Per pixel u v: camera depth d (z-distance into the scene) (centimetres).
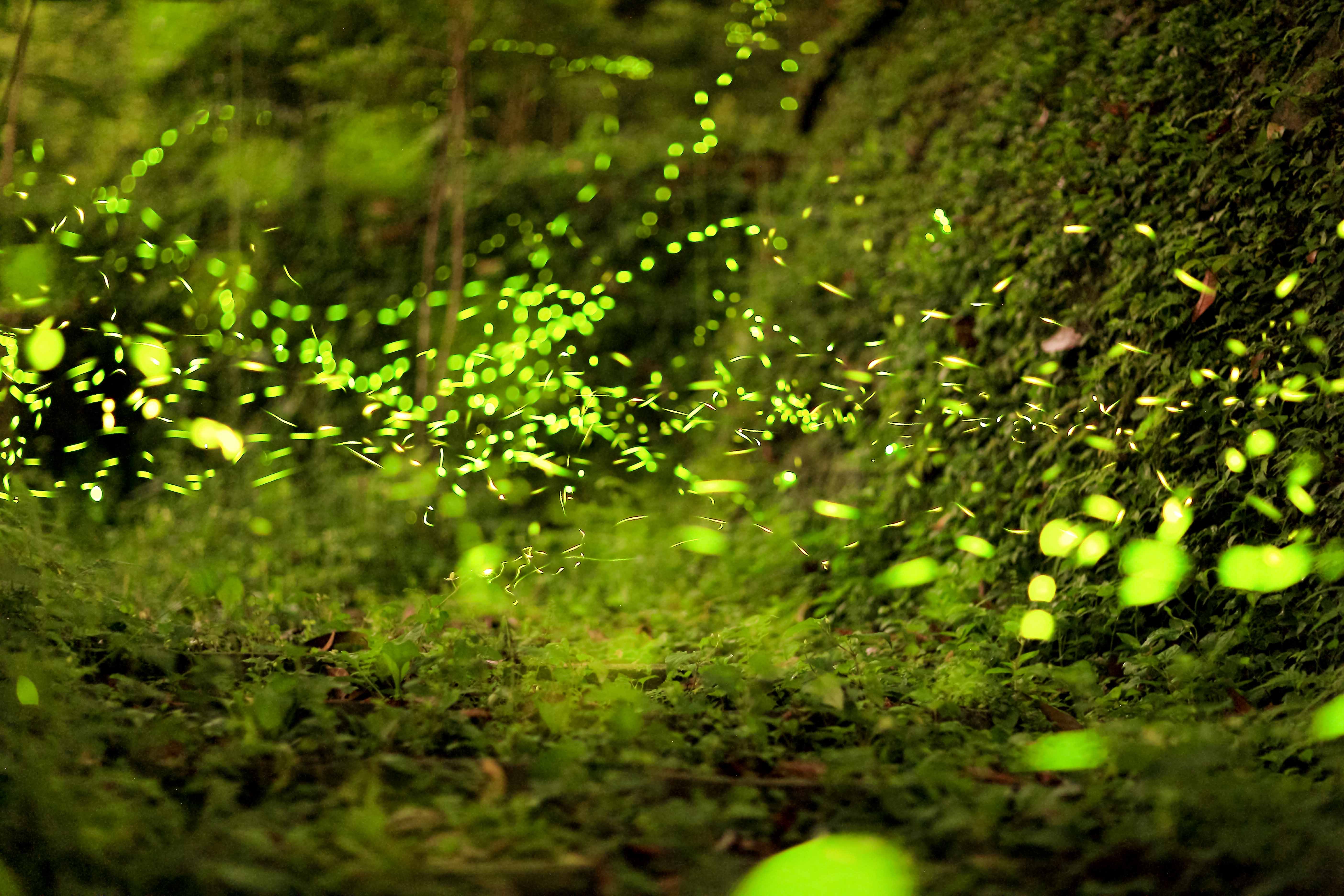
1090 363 530
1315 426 413
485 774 286
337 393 912
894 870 235
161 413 909
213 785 259
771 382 807
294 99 1027
